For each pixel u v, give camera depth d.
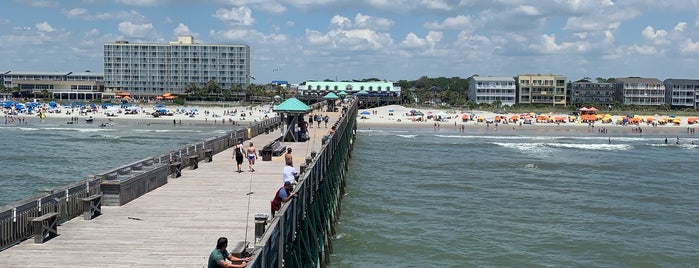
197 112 163.25
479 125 137.88
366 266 27.67
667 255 30.95
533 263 29.08
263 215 15.98
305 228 21.78
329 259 28.44
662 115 167.12
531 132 124.62
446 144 93.06
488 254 30.23
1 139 96.06
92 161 68.12
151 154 76.25
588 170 63.62
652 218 39.44
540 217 38.75
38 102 189.75
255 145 42.66
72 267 14.18
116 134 110.50
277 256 15.95
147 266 14.37
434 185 50.38
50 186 50.16
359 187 48.62
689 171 64.75
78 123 138.00
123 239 16.70
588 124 140.12
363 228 34.53
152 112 161.88
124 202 21.39
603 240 33.38
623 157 78.31
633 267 29.09
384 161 67.75
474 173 58.94
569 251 31.27
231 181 26.81
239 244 13.95
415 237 32.88
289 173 22.06
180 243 16.39
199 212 20.25
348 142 66.06
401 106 193.00
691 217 39.94
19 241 16.23
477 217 38.25
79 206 19.48
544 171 61.88
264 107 188.00
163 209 20.64
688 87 196.62
